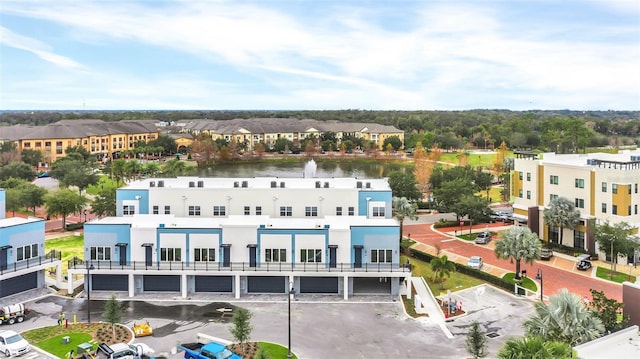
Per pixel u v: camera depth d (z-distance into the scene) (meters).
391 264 64.19
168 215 68.62
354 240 64.06
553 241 89.12
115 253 65.06
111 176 160.75
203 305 60.28
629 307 42.94
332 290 64.38
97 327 53.75
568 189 86.94
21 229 63.97
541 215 90.69
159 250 64.69
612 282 69.31
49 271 72.19
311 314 57.62
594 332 38.78
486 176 132.88
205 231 64.38
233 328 51.41
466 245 89.19
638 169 79.88
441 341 50.75
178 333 52.41
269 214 72.81
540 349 32.38
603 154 97.50
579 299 40.47
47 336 51.44
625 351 36.84
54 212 98.12
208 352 44.88
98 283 64.94
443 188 110.50
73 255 80.62
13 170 147.25
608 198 80.44
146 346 47.94
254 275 63.44
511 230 69.94
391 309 59.28
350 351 48.44
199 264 64.19
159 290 64.88
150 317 56.66
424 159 181.12
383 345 49.81
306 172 125.12
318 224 65.94
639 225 79.50
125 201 73.25
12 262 62.91
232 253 64.38
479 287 66.38
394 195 120.19
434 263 67.31
